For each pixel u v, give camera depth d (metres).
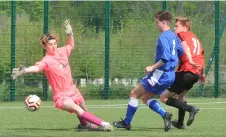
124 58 38.25
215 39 38.88
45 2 37.06
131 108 19.61
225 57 39.16
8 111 28.95
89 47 37.97
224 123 22.73
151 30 38.47
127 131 19.45
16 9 37.22
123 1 38.25
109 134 18.39
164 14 19.23
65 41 37.03
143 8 38.56
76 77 38.03
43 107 31.38
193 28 39.16
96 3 37.94
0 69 37.22
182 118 20.30
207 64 39.06
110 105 33.03
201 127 21.09
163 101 20.14
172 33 19.20
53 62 19.22
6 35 37.22
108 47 38.00
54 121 23.70
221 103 34.12
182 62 20.09
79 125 20.14
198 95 39.00
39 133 18.91
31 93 37.34
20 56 37.16
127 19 38.28
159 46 18.91
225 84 39.16
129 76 38.38
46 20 37.09
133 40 38.34
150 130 19.95
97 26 38.00
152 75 19.17
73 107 19.23
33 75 37.28
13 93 37.25
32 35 37.31
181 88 20.05
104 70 38.06
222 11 39.09
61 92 19.33
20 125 22.08
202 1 39.25
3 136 18.08
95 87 38.22
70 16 37.75
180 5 39.28
